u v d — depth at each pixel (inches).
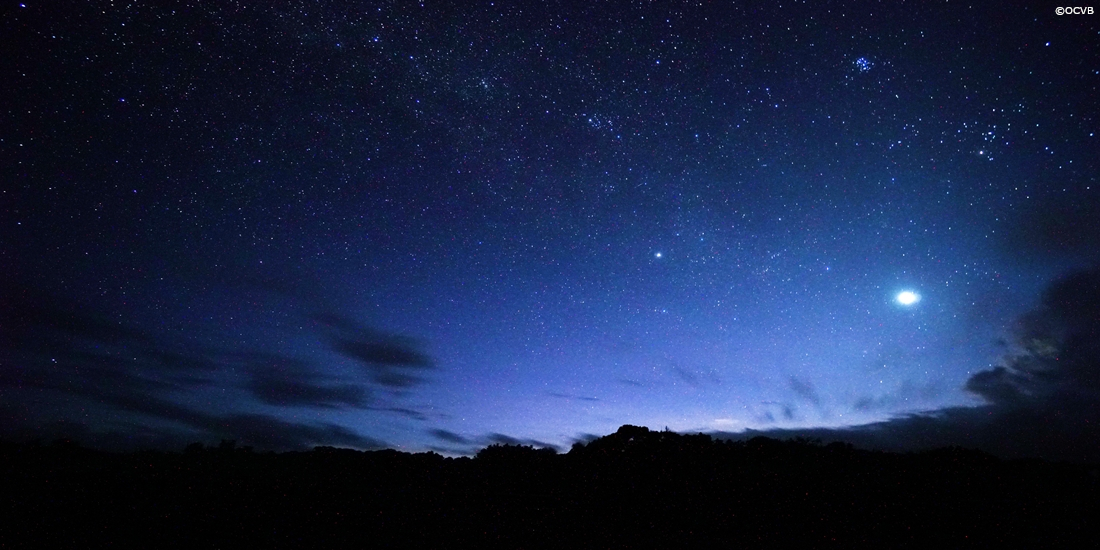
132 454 458.9
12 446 440.8
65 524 303.7
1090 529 316.8
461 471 454.0
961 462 430.0
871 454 460.1
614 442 509.0
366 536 315.0
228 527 315.9
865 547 302.0
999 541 304.3
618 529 335.3
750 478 406.6
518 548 307.0
